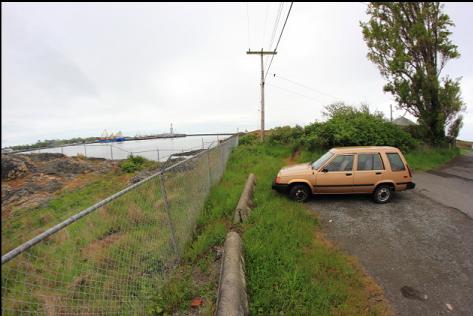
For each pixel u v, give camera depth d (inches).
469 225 217.6
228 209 246.5
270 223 210.5
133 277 136.3
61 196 460.8
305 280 142.5
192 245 187.5
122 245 141.2
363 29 636.7
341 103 795.4
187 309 127.5
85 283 121.6
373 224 225.3
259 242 175.0
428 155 563.5
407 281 147.4
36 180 616.4
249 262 157.3
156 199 162.6
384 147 282.0
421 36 559.8
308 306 124.6
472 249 178.4
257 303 124.9
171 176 179.3
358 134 562.3
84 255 132.8
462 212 247.9
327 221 234.8
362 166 275.7
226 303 109.4
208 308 126.1
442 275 151.6
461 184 362.9
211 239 190.9
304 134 673.6
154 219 156.9
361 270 159.0
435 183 371.6
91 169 781.9
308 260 161.3
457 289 139.5
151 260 146.7
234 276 129.0
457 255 171.6
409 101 610.9
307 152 601.0
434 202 279.7
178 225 180.5
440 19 556.1
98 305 120.0
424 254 174.6
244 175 404.5
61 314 111.2
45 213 356.2
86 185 558.9
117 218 152.1
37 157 872.9
